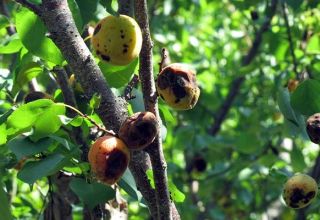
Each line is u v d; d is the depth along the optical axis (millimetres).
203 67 7422
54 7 2926
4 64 5152
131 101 3422
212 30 8195
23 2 2928
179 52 7121
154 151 2777
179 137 6664
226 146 6527
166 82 2854
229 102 7180
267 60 7008
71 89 3465
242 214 7441
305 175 3311
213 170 6723
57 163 3062
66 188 3889
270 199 7254
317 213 5367
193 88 2875
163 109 3531
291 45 5172
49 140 3111
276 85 6273
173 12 7312
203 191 6934
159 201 2812
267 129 6508
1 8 4598
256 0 6199
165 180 2801
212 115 7227
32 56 3580
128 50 2809
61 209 3875
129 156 2760
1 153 3436
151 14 6555
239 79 7152
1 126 3254
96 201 3055
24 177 3031
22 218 5172
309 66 5668
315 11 5902
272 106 6699
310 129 3297
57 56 3318
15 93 3656
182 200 3289
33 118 3061
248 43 8047
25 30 3291
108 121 2855
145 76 2818
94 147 2729
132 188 3244
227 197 7293
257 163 6379
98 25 2848
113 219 3639
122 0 3336
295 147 4789
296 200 3293
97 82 2885
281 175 4277
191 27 7809
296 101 3570
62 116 3047
